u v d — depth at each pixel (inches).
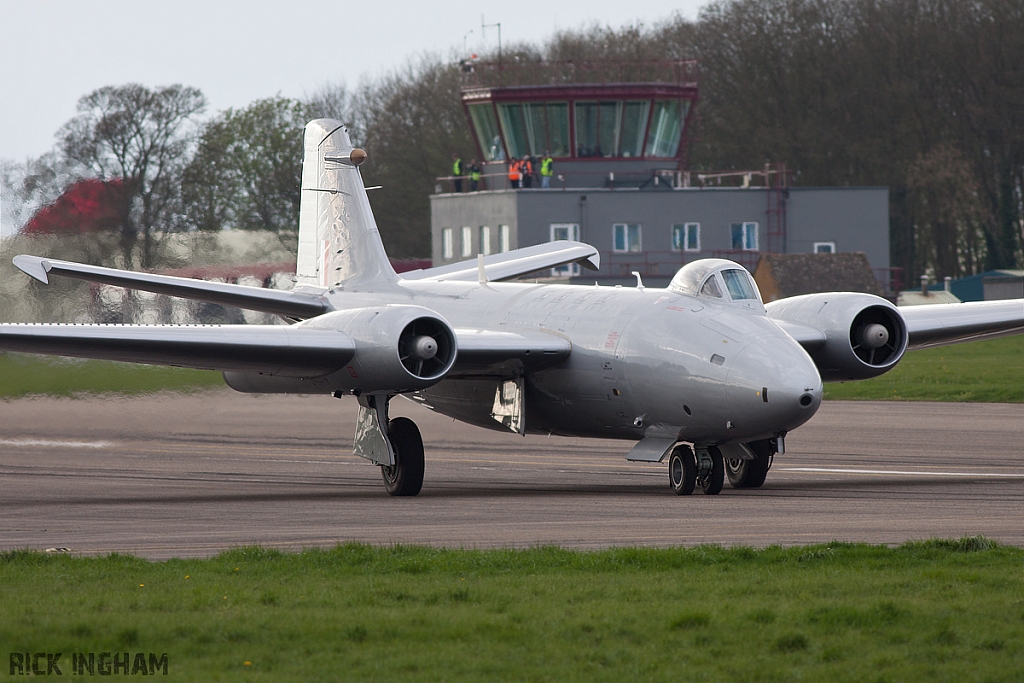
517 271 3299.7
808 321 2647.6
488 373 2677.2
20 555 1648.6
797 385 2213.3
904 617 1277.1
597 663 1141.7
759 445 2503.7
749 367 2253.9
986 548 1630.2
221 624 1254.9
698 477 2440.9
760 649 1181.1
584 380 2529.5
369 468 3184.1
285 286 5654.5
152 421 4284.0
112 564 1601.9
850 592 1395.2
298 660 1146.7
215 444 3809.1
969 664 1134.4
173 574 1529.3
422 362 2417.6
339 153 3430.1
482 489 2642.7
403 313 2380.7
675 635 1222.9
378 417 2518.5
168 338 2330.2
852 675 1104.8
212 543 1852.9
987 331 2878.9
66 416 4264.3
